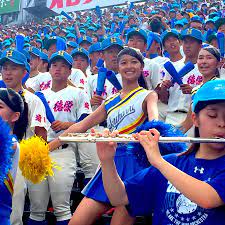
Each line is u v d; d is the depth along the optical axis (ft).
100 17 53.36
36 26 62.54
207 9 48.21
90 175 19.15
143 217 15.20
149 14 47.01
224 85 7.33
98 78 18.07
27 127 15.28
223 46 21.31
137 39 21.86
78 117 18.12
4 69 15.94
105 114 13.51
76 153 19.52
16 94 11.86
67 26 51.01
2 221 9.37
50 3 68.33
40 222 16.56
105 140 8.17
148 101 12.71
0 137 8.45
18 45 20.44
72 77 21.48
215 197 6.95
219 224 7.16
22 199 14.90
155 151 7.50
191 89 18.20
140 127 10.58
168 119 19.52
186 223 7.39
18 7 71.92
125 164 12.07
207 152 7.63
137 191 8.39
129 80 13.25
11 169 9.53
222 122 7.28
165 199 7.84
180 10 48.70
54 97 18.19
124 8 59.47
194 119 7.73
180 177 7.12
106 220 16.01
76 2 65.87
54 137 17.42
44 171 9.88
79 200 19.10
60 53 18.08
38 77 21.76
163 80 19.56
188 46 19.95
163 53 26.43
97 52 24.40
